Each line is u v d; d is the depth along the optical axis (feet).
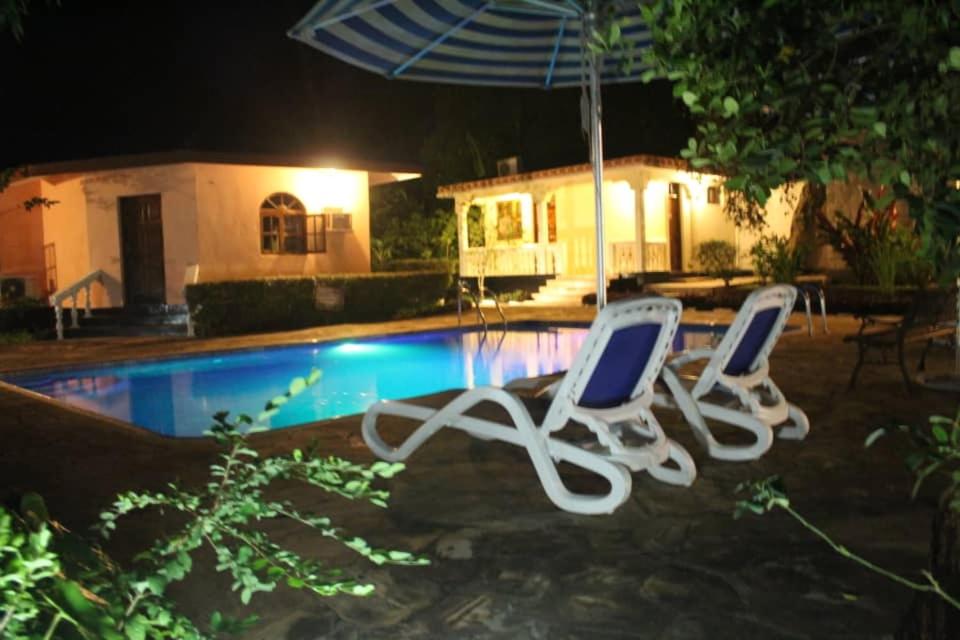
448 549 13.44
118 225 61.93
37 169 58.70
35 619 4.77
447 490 16.78
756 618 10.60
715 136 6.48
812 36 6.52
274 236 64.23
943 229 5.69
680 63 6.36
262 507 6.29
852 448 18.94
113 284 62.28
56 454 21.02
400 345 51.08
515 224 84.53
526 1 17.98
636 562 12.61
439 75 26.68
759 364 20.16
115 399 36.40
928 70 6.33
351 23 22.04
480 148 100.37
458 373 41.93
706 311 58.44
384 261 84.23
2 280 63.72
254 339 49.93
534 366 43.27
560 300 71.51
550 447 15.87
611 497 14.71
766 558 12.55
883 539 13.15
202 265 59.93
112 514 6.54
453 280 79.30
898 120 6.00
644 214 74.49
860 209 59.21
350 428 23.31
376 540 13.93
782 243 62.85
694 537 13.56
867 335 26.14
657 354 16.75
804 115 6.46
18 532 4.93
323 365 44.65
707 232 83.76
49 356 44.11
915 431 6.52
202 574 12.55
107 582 5.49
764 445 18.06
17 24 9.03
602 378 15.97
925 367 30.17
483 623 10.78
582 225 79.66
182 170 59.72
